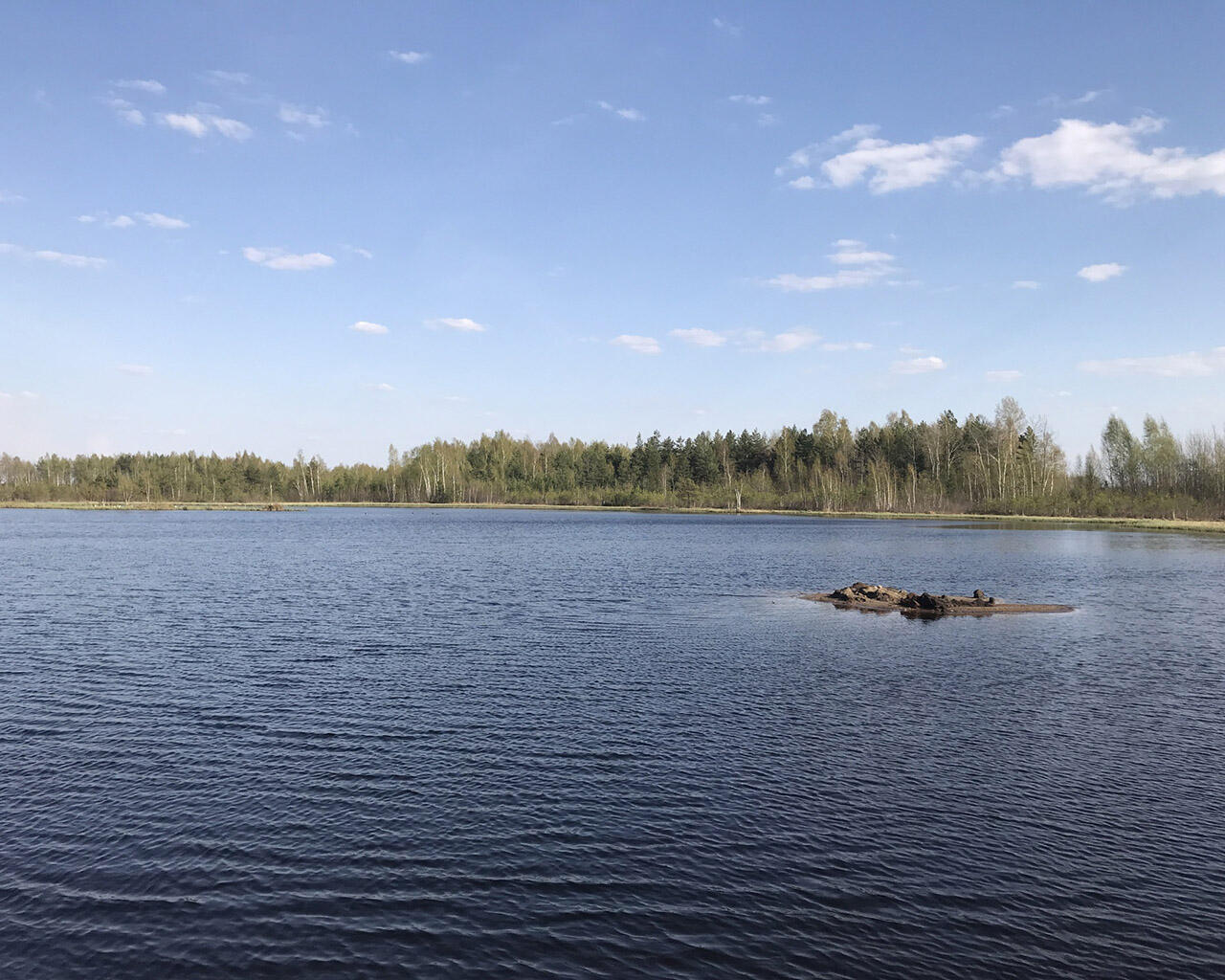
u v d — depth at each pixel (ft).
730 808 52.75
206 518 541.75
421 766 59.93
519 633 112.98
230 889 42.60
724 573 196.75
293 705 75.31
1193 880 44.06
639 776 58.13
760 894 42.39
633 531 393.29
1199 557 248.32
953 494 571.28
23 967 36.17
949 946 38.06
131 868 44.65
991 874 44.57
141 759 61.05
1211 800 54.49
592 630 115.85
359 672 88.58
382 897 41.93
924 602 138.41
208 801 53.36
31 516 562.66
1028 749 64.34
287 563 216.74
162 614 127.03
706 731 68.39
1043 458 517.96
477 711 73.77
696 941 38.32
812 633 115.34
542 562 224.33
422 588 163.53
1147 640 111.24
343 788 55.67
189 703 75.72
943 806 53.31
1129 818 51.62
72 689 80.74
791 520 535.60
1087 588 173.58
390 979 35.50
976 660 97.30
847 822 50.72
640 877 43.98
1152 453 511.81
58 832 48.85
